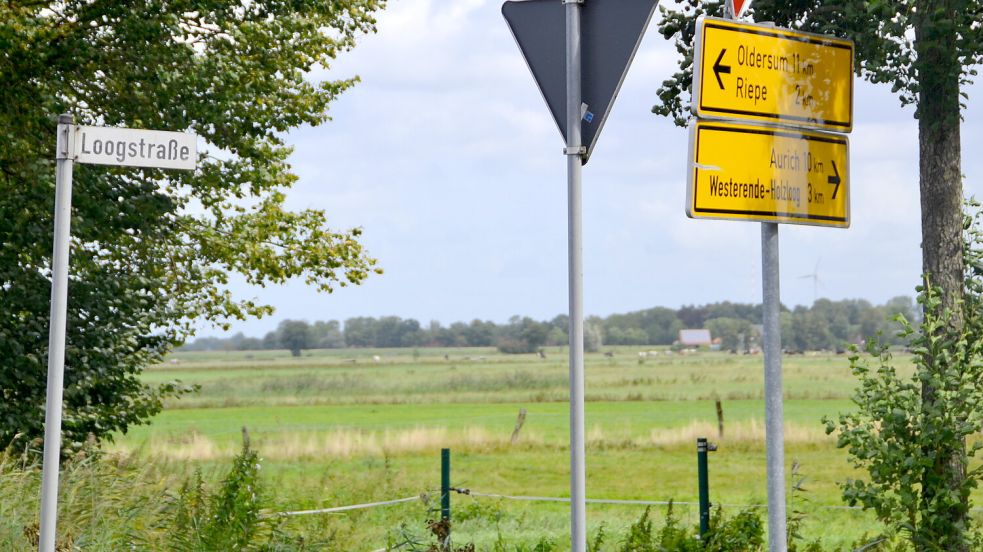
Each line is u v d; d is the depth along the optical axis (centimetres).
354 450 4019
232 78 1803
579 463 674
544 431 5422
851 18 931
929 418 883
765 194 679
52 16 1853
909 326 915
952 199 969
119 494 1173
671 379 12631
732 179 669
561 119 714
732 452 3934
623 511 2273
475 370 17088
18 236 1733
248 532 1011
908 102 980
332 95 2141
